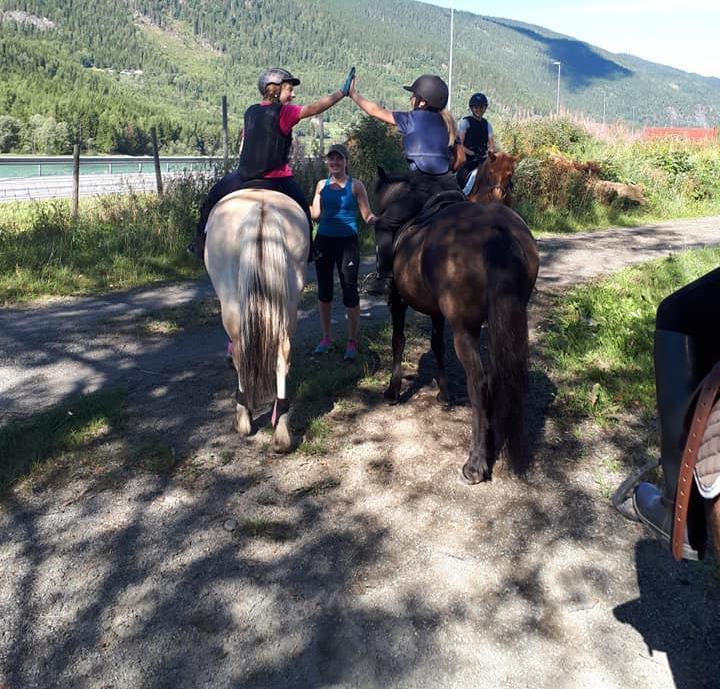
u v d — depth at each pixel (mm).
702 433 2039
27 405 5789
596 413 5496
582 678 3057
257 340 4320
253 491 4469
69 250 10859
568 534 4027
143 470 4703
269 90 5094
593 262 11625
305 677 3084
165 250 11336
